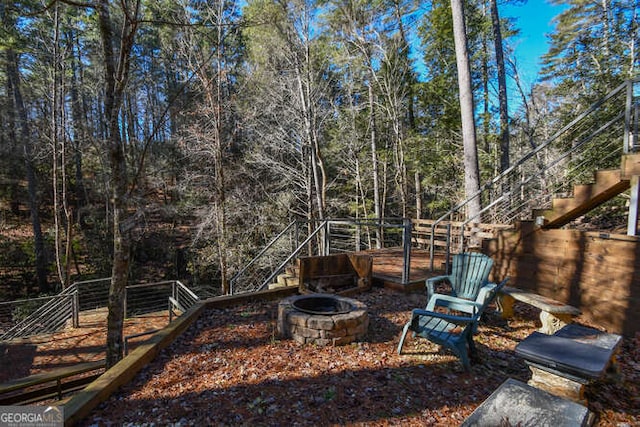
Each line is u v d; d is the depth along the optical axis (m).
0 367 5.90
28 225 16.58
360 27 13.36
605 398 2.62
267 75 12.77
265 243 13.67
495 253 5.54
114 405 2.54
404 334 3.31
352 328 3.60
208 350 3.47
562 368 2.17
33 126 14.28
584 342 2.52
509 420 1.70
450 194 14.48
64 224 16.02
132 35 3.73
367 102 15.16
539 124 15.50
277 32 11.53
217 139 11.27
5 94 15.38
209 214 12.27
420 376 2.90
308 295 4.32
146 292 13.89
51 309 7.70
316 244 13.62
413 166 15.03
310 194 13.23
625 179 3.89
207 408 2.47
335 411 2.42
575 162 8.35
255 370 3.03
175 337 3.79
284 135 13.45
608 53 10.94
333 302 4.21
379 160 15.77
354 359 3.22
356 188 16.61
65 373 4.23
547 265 4.73
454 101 14.12
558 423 1.67
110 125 3.85
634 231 3.79
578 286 4.32
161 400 2.59
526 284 5.02
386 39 14.06
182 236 17.11
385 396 2.60
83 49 13.78
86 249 15.62
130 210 11.38
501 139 12.27
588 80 10.73
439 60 14.69
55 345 6.76
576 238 4.34
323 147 15.73
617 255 3.86
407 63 14.79
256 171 14.49
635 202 3.78
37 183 15.72
